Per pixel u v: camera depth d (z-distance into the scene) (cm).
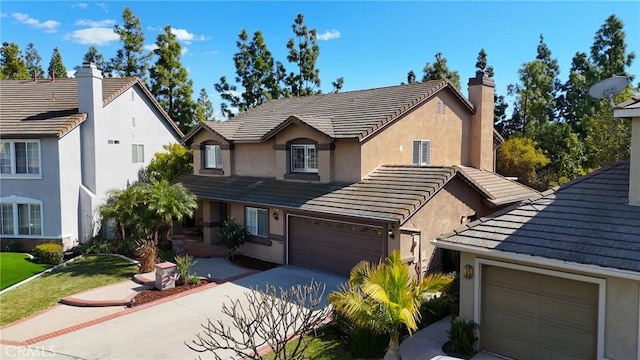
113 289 1712
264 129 2483
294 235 2064
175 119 4397
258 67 4662
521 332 1107
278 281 1791
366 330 1135
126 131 2856
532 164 3609
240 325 898
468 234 1180
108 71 4838
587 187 1210
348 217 1734
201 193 2444
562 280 1033
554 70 5003
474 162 2600
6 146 2395
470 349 1148
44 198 2381
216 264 2100
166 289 1697
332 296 1124
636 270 864
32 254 2312
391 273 1089
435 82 2328
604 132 3222
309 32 4759
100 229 2541
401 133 2123
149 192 2116
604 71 4394
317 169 2114
